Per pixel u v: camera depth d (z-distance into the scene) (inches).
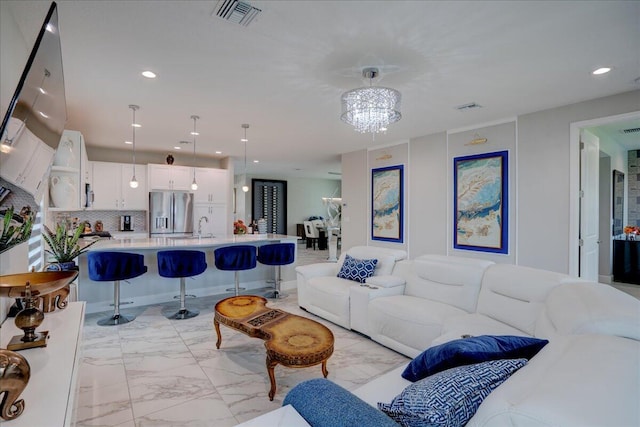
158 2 79.7
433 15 85.0
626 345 45.8
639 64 112.5
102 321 152.4
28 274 77.4
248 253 179.3
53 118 79.4
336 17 86.0
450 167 204.2
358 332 139.4
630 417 29.2
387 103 119.6
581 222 156.9
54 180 180.1
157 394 93.7
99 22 88.1
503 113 168.7
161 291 184.2
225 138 228.1
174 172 280.8
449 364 55.9
